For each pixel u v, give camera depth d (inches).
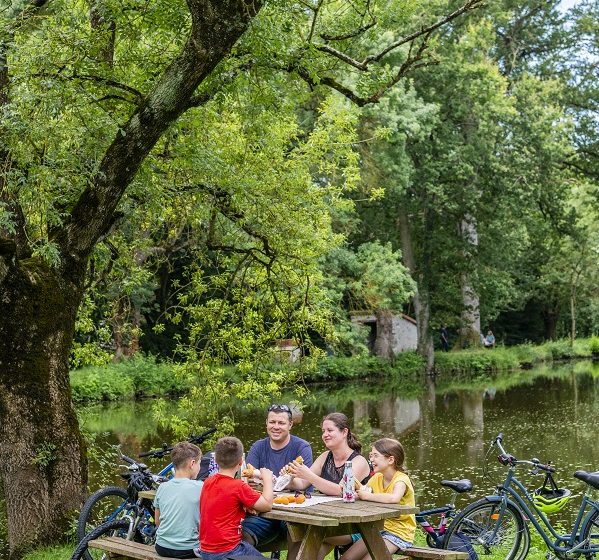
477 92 1609.3
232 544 233.5
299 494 249.1
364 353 1489.9
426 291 1800.0
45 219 398.0
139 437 906.7
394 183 1430.9
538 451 800.9
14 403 369.4
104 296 561.9
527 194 1652.3
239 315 562.6
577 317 2466.8
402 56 1305.4
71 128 390.3
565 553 311.0
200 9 347.6
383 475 259.1
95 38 418.0
